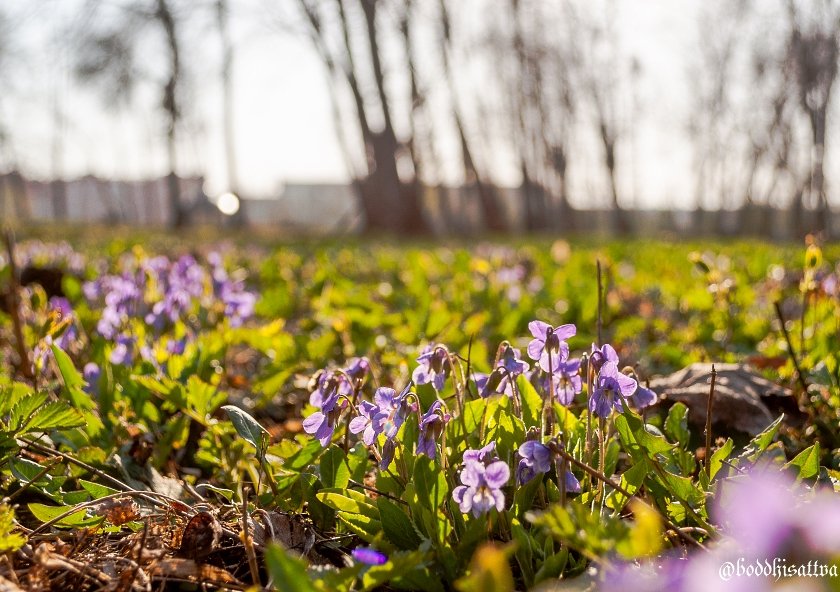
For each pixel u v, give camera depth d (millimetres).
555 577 364
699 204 9945
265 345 805
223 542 416
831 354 588
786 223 9234
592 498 406
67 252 1560
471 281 1313
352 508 404
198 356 648
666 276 1619
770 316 1029
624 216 8977
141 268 840
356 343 867
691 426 529
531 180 8633
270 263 1548
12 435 447
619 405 389
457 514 401
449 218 7848
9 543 368
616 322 1063
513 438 413
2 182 12336
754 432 517
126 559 396
